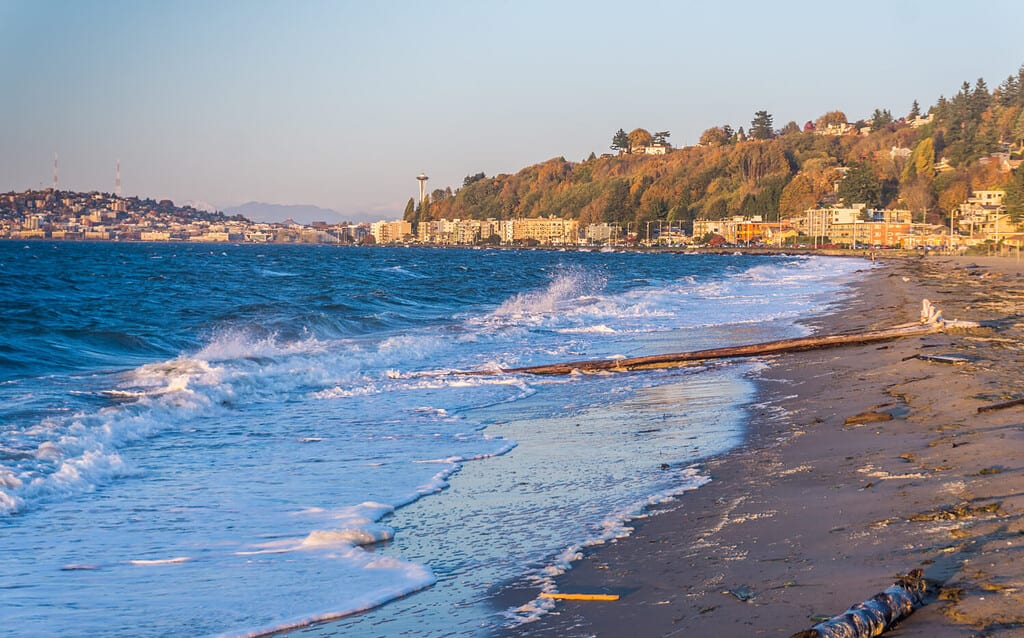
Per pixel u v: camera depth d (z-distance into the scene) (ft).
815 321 104.58
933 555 21.72
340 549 25.84
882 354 65.98
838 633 17.17
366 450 40.14
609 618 19.95
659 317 113.39
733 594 20.63
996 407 40.55
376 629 20.07
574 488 32.60
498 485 33.55
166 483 34.06
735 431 42.47
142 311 117.50
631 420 47.09
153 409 47.19
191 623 20.59
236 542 26.84
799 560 22.50
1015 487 27.12
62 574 24.03
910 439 36.24
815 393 52.26
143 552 25.91
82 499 31.71
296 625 20.40
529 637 19.24
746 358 71.26
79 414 45.01
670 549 24.59
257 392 55.57
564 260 432.66
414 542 26.71
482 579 23.20
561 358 74.59
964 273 244.01
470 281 209.97
